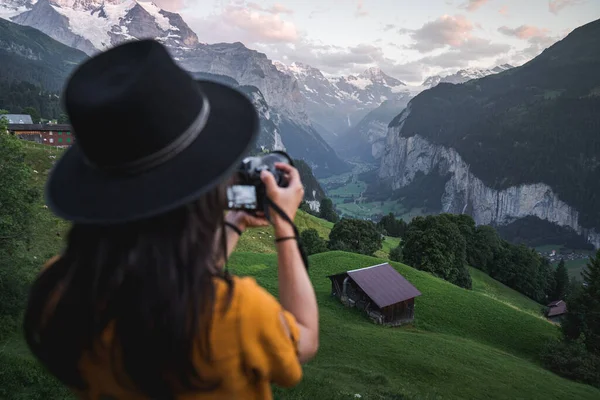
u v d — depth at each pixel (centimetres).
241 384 132
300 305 150
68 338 129
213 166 130
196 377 125
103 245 128
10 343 1753
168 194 125
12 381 1027
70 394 1039
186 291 122
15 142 2302
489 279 9750
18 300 2095
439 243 7069
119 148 123
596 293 4694
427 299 5116
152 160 127
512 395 2727
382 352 3127
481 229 10375
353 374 2261
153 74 122
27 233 2427
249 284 139
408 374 2803
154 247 125
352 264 6009
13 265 2298
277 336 131
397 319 4494
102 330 124
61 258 138
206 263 129
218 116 145
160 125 124
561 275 10981
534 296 9831
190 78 140
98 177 134
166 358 121
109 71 129
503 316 4938
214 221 140
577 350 4053
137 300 120
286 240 154
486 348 3969
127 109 117
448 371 2908
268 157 171
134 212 123
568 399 2898
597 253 5116
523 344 4472
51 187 146
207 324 124
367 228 7906
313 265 6016
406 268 6044
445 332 4478
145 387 125
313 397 1427
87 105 117
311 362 2638
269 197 154
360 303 4625
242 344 127
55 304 131
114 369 128
